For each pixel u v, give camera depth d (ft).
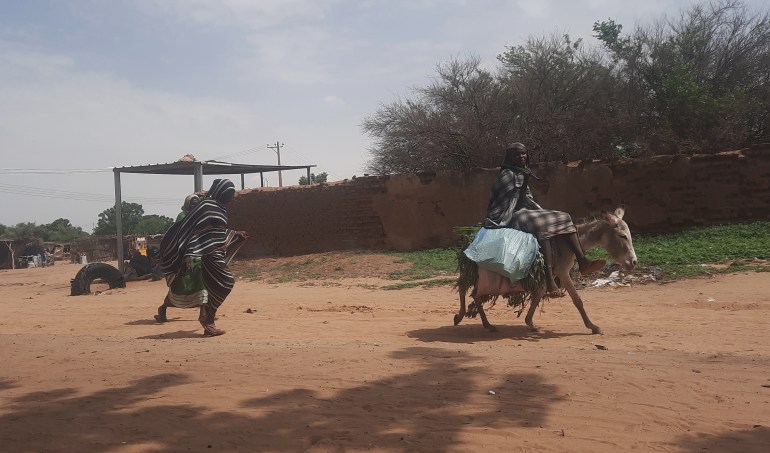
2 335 34.71
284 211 92.17
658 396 18.25
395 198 85.30
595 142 93.09
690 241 68.23
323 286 67.56
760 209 71.67
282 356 24.84
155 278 88.99
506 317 39.32
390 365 22.90
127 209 354.13
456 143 102.78
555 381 20.12
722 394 18.39
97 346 29.30
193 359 24.76
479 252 31.07
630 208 75.36
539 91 97.45
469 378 20.72
